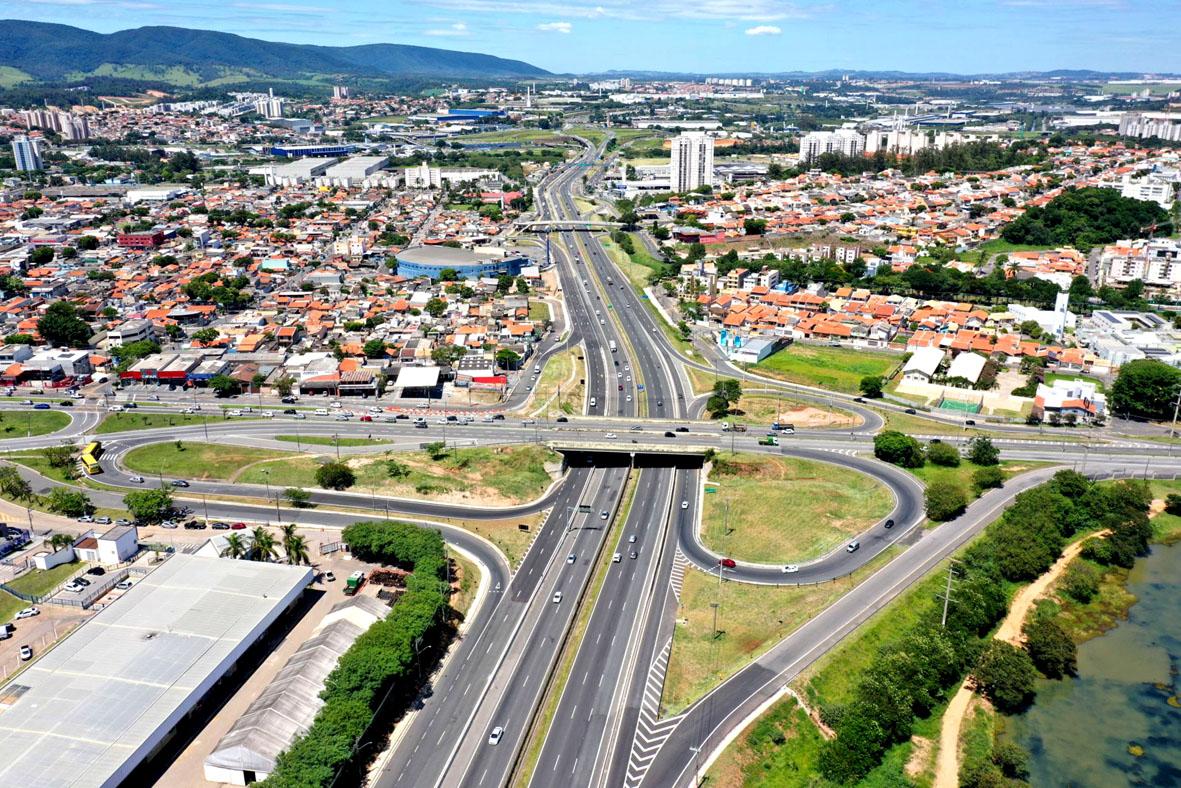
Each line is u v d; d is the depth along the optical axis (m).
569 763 155.75
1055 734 174.00
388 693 169.38
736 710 168.25
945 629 190.88
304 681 167.25
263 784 138.75
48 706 157.88
